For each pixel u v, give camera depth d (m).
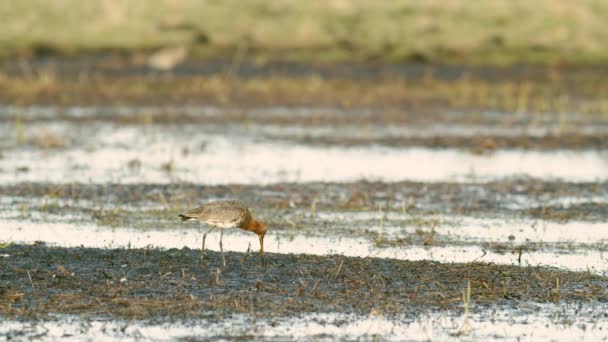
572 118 40.81
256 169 29.27
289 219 22.98
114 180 27.33
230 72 52.09
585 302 16.70
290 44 57.97
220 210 18.00
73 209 23.73
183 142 34.00
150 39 58.06
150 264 18.08
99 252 18.92
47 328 14.95
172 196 25.34
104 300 16.12
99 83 48.56
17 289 16.52
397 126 38.16
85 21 59.91
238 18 60.84
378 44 57.91
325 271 17.89
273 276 17.56
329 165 30.00
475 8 62.69
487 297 16.83
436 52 57.12
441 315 15.91
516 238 21.45
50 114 40.19
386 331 15.12
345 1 63.34
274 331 14.98
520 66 54.97
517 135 36.19
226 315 15.59
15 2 60.62
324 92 47.03
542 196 26.09
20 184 26.52
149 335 14.71
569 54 57.19
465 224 22.81
